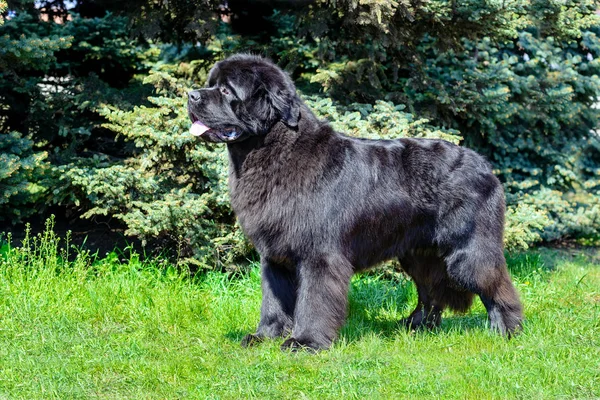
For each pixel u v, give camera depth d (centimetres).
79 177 838
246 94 588
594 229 1287
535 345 619
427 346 634
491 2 939
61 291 735
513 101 1178
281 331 644
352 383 523
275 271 644
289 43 1056
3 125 1049
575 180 1290
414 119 1005
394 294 835
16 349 586
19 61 901
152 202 855
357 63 998
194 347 616
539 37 1234
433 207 658
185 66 1057
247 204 611
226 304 755
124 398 503
